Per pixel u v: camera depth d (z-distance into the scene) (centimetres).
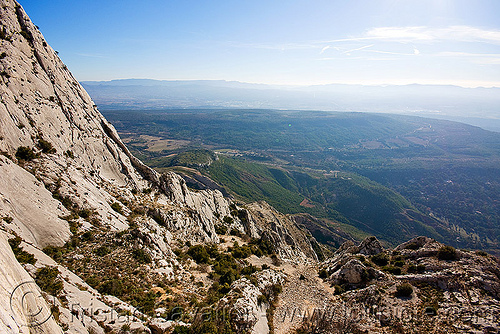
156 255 3791
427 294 3316
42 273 2114
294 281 4506
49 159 3750
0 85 3566
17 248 2252
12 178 2936
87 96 5497
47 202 3222
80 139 4606
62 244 3056
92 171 4544
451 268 3622
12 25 4275
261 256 6388
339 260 4928
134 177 5444
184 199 6331
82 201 3712
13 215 2695
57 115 4303
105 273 2997
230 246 6256
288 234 9756
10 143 3381
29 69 4172
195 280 3881
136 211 4666
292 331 3114
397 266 4184
